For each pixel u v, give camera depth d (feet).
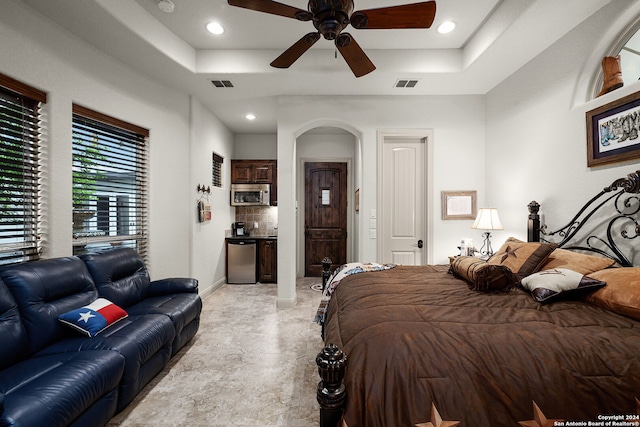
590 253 7.57
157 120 11.28
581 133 7.86
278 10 5.90
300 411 6.10
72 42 8.23
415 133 12.45
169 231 11.88
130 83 10.14
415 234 12.77
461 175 12.45
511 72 10.50
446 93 12.28
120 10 7.70
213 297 14.42
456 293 6.10
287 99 12.61
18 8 6.91
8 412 3.83
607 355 3.52
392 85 11.55
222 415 5.96
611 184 6.84
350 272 8.60
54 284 6.41
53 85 7.73
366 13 5.77
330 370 3.24
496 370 3.40
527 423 3.06
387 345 3.80
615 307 4.96
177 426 5.65
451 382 3.31
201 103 13.71
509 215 10.84
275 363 8.03
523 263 7.16
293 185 12.89
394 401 3.25
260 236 18.48
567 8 7.25
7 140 6.93
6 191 6.88
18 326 5.49
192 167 12.96
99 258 7.99
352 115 12.55
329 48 10.44
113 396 5.47
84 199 8.89
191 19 8.91
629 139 6.51
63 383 4.52
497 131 11.57
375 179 12.57
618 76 6.91
